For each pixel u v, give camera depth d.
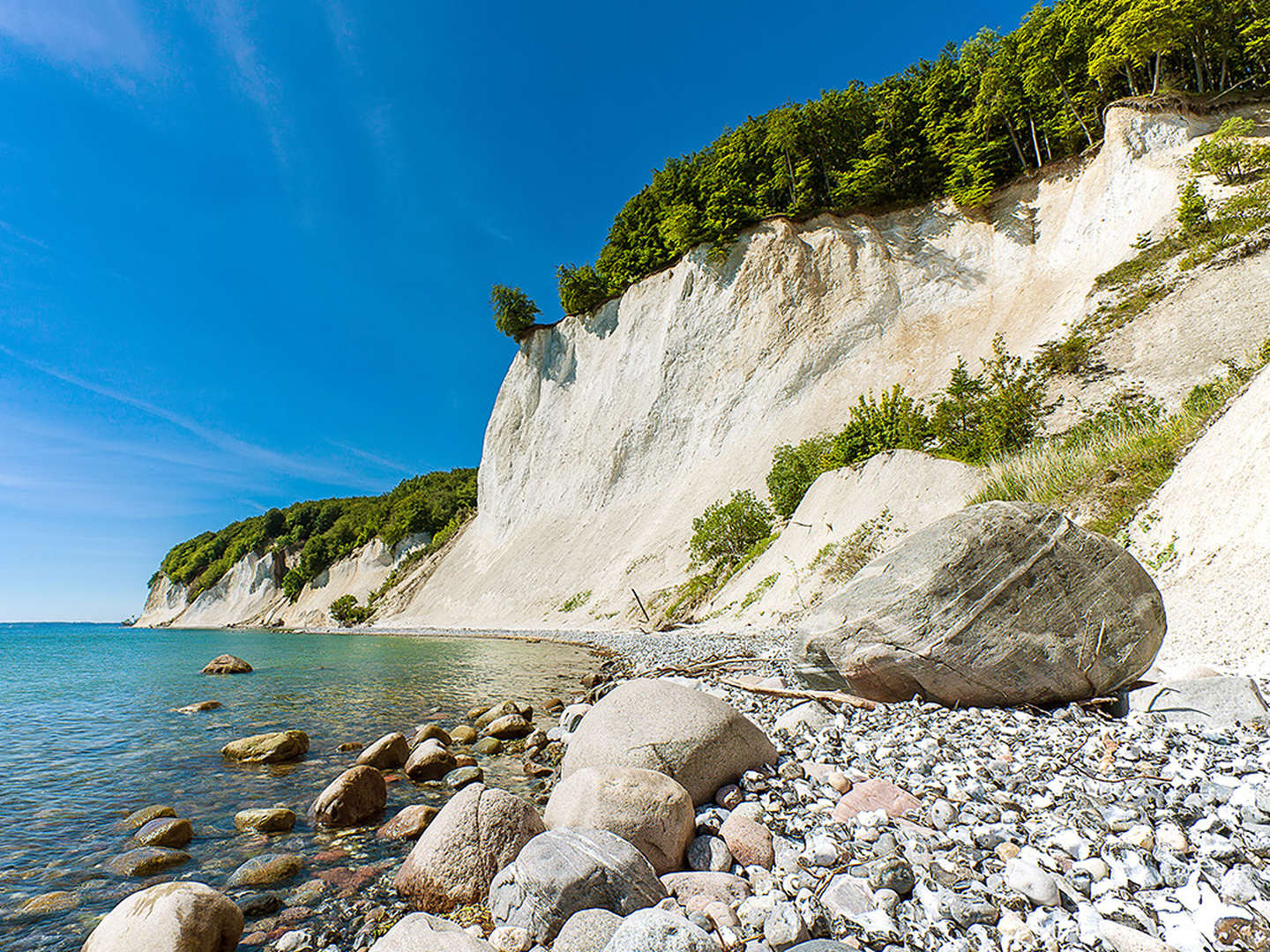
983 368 30.50
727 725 5.71
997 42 43.22
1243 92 32.84
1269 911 2.73
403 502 84.62
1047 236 35.91
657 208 51.25
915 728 6.29
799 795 5.09
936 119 43.25
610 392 48.06
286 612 85.31
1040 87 39.50
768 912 3.35
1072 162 37.16
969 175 40.81
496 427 57.44
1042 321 31.38
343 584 80.38
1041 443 22.08
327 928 4.27
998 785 4.66
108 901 4.90
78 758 9.35
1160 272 26.33
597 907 3.59
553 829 4.22
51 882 5.24
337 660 25.25
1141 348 23.95
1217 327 22.23
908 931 3.11
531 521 50.75
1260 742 4.81
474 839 4.61
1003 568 7.08
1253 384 12.25
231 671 21.02
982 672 6.80
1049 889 3.15
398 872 4.89
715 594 29.98
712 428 41.34
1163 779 4.35
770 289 42.19
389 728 11.41
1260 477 10.09
